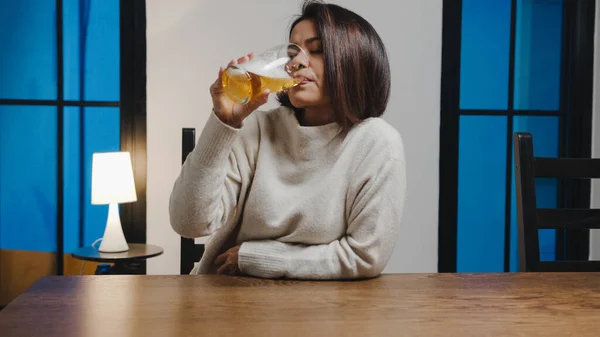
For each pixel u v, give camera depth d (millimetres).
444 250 3207
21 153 3051
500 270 3258
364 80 1199
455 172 3201
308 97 1177
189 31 3059
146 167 3064
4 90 3035
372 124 1200
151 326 805
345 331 800
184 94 3064
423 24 3162
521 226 1389
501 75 3242
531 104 3271
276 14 3084
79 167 3080
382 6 3135
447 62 3186
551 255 3266
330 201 1175
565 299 1001
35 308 882
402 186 1170
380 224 1127
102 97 3076
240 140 1248
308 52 1188
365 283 1084
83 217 3092
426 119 3178
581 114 3262
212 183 1119
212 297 956
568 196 3256
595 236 3223
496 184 3250
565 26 3271
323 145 1200
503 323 859
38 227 3068
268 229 1198
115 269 2730
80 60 3064
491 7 3219
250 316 855
